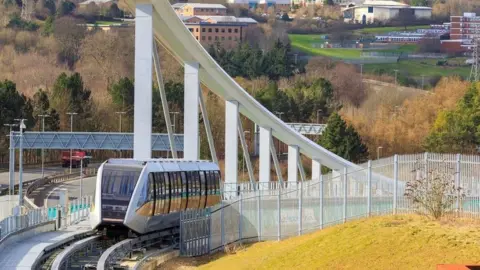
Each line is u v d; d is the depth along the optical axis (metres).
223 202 97.38
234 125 138.75
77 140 193.12
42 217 93.25
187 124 124.69
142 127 106.88
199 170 103.44
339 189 85.00
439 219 73.81
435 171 77.00
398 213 78.12
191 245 87.69
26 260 72.31
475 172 77.56
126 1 109.38
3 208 139.12
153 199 90.12
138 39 107.31
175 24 115.56
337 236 72.75
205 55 125.75
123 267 75.94
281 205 89.81
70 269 74.31
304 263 69.56
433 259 64.50
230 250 88.56
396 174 79.75
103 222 87.88
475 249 65.19
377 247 67.75
